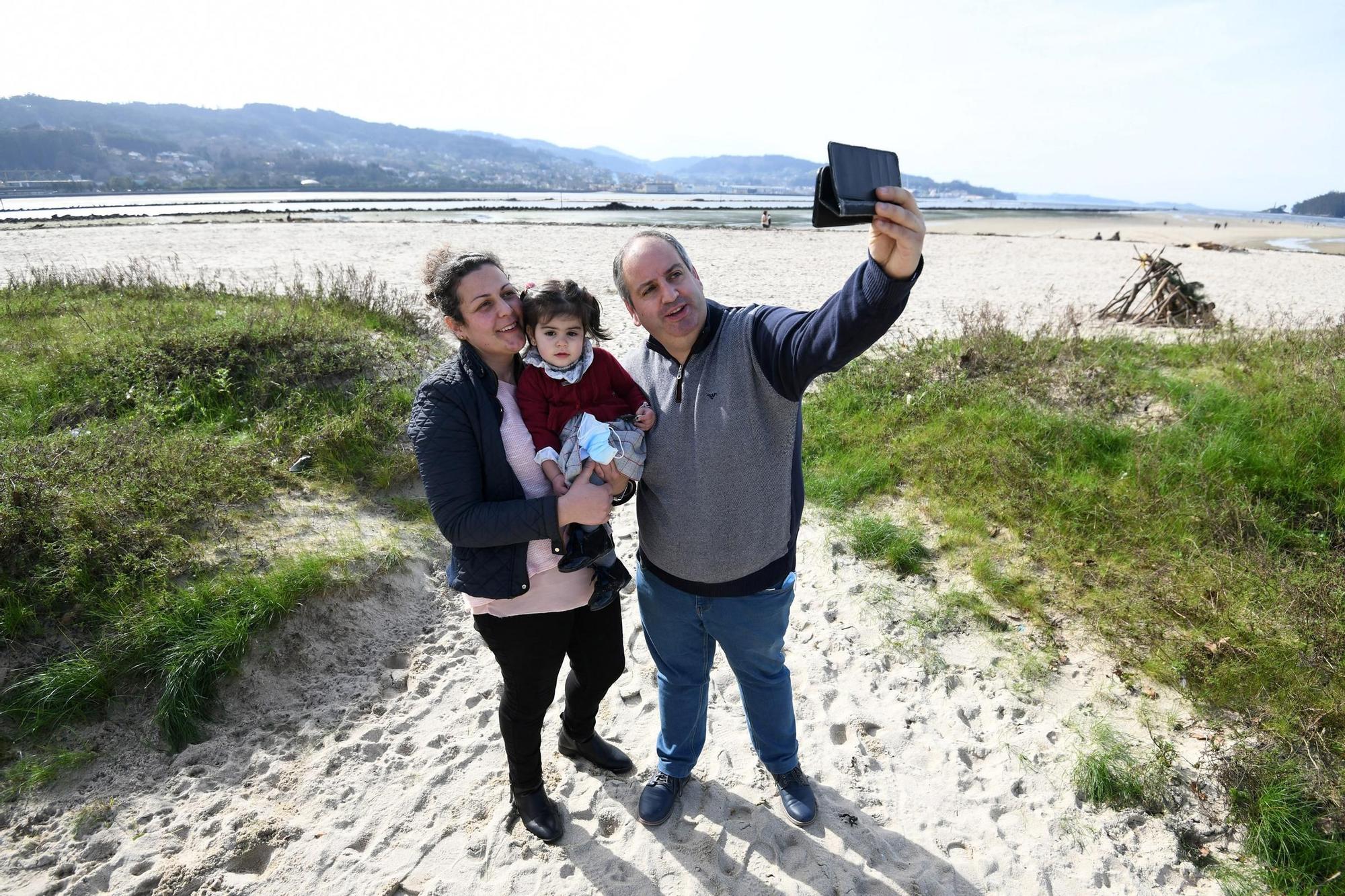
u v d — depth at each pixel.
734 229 38.00
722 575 2.23
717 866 2.54
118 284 10.75
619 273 2.04
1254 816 2.65
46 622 3.30
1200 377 6.61
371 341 7.09
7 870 2.49
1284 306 15.40
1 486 3.77
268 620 3.48
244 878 2.50
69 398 5.64
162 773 2.94
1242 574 3.83
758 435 2.09
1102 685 3.35
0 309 8.62
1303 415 5.25
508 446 2.16
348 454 5.28
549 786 2.90
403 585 4.12
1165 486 4.73
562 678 3.54
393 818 2.75
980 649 3.65
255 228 31.34
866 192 1.59
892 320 1.69
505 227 33.84
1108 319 11.91
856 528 4.61
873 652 3.66
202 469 4.49
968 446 5.43
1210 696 3.17
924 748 3.07
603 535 2.37
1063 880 2.48
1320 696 3.01
